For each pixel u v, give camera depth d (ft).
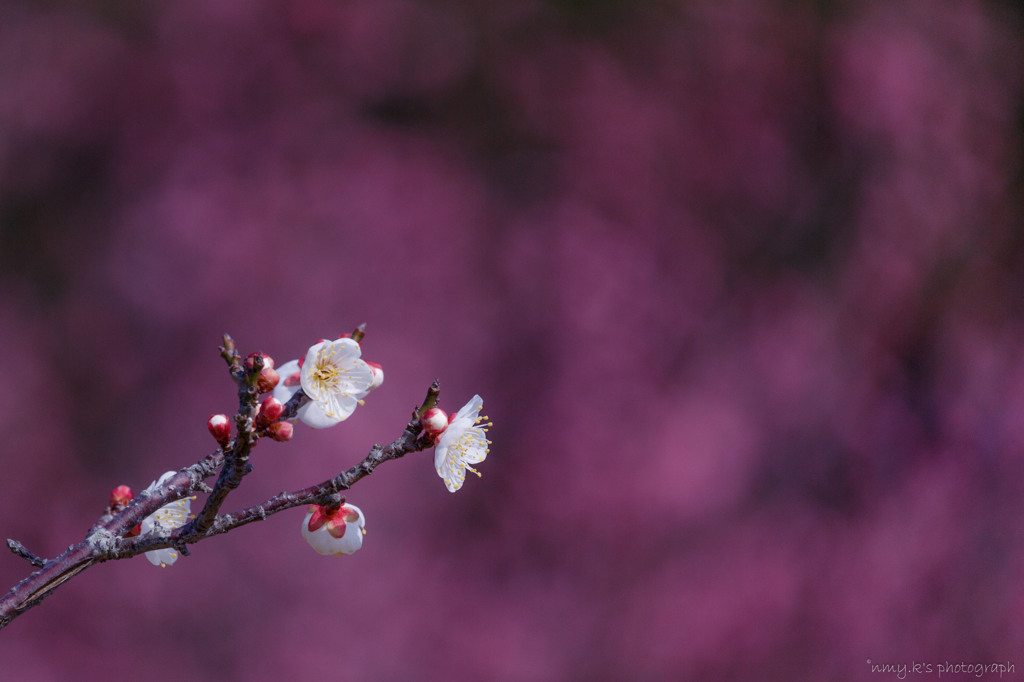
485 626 10.18
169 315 9.62
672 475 11.40
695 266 12.17
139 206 9.78
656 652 10.85
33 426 8.73
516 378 11.06
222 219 10.04
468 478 10.58
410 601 9.93
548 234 11.54
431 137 11.29
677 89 12.46
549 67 11.94
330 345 3.79
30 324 8.93
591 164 11.92
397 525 10.07
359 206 10.68
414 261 10.80
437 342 10.72
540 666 10.25
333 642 9.48
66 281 9.27
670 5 12.56
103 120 9.77
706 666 11.07
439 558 10.23
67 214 9.41
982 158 14.20
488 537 10.52
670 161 12.27
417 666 9.77
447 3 11.57
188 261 9.81
